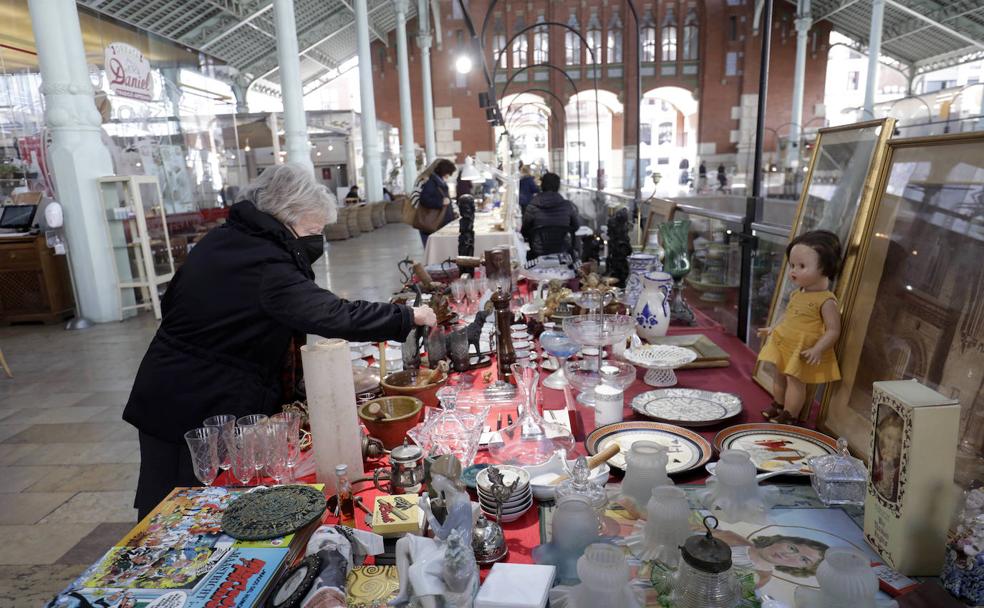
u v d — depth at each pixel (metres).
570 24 24.91
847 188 1.50
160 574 0.91
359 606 0.88
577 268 3.32
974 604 0.79
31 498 2.79
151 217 6.81
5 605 2.06
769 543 0.98
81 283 6.28
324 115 17.67
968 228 1.08
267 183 1.66
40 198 6.83
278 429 1.28
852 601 0.76
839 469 1.10
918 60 24.48
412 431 1.44
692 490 1.16
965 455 1.00
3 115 7.88
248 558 0.95
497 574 0.87
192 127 10.96
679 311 2.56
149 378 1.65
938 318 1.10
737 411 1.52
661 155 29.34
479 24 24.81
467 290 2.74
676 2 24.78
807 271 1.38
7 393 4.25
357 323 1.58
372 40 25.08
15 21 8.05
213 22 15.09
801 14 20.91
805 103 25.16
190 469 1.68
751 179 2.26
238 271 1.60
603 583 0.76
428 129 22.66
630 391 1.78
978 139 1.08
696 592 0.77
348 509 1.12
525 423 1.36
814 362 1.36
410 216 7.00
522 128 30.89
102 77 8.76
